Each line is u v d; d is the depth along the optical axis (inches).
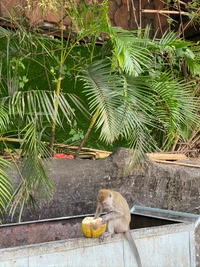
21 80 228.5
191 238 146.9
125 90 181.5
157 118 206.1
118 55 179.9
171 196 205.3
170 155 230.2
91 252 124.6
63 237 169.6
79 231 173.2
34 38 208.4
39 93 171.8
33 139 168.9
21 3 232.1
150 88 195.0
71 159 193.0
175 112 200.2
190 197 206.8
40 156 171.6
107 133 168.2
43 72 242.5
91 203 191.8
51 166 184.7
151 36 286.8
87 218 134.0
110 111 172.7
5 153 191.9
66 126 244.2
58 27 239.0
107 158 197.8
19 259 112.0
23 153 174.1
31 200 175.9
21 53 201.8
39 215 181.0
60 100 174.6
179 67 252.4
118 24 274.5
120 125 171.3
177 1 277.7
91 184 191.6
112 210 134.6
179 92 208.1
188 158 246.7
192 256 146.6
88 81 180.9
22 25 203.2
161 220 159.0
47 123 231.5
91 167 192.4
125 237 132.1
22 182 171.5
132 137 189.9
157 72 211.6
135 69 181.0
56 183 184.1
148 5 286.8
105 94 177.0
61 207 185.5
